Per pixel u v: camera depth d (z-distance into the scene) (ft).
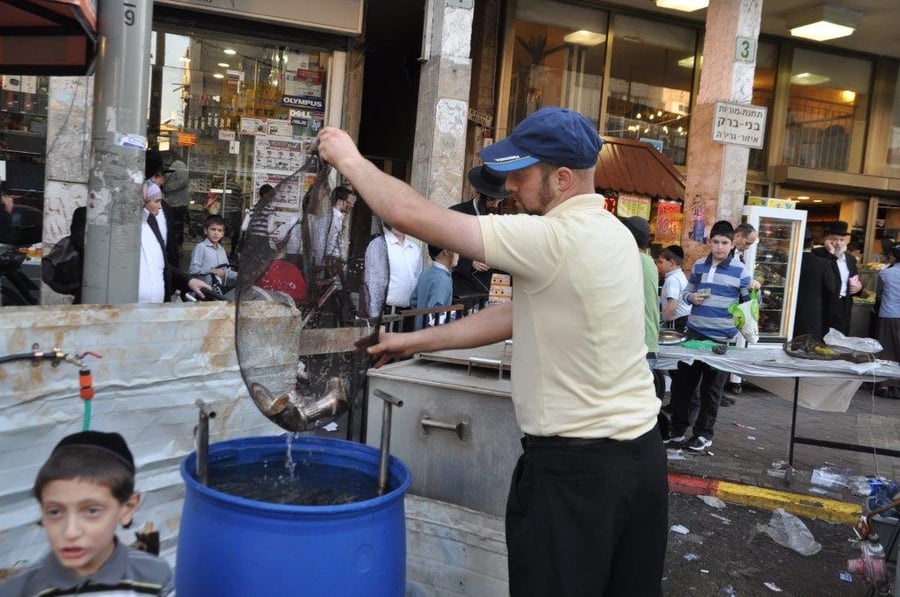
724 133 27.07
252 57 26.21
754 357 17.71
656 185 33.27
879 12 32.71
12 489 7.32
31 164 22.65
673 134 36.19
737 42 27.12
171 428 8.59
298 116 27.07
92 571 5.74
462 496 8.96
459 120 24.62
